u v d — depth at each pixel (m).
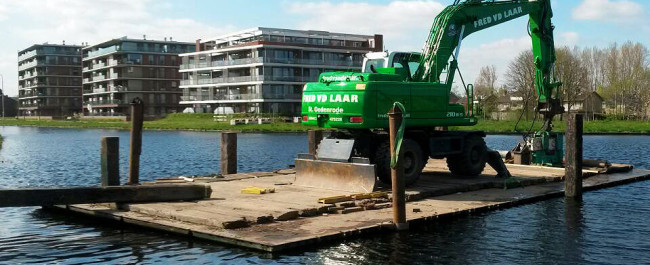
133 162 14.84
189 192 13.78
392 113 11.50
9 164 31.00
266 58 83.94
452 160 17.97
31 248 11.07
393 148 11.59
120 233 12.06
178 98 114.12
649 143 46.41
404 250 10.55
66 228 12.62
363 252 10.38
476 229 12.20
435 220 12.65
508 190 16.50
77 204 13.63
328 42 93.06
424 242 11.10
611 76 103.00
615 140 51.03
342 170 15.14
